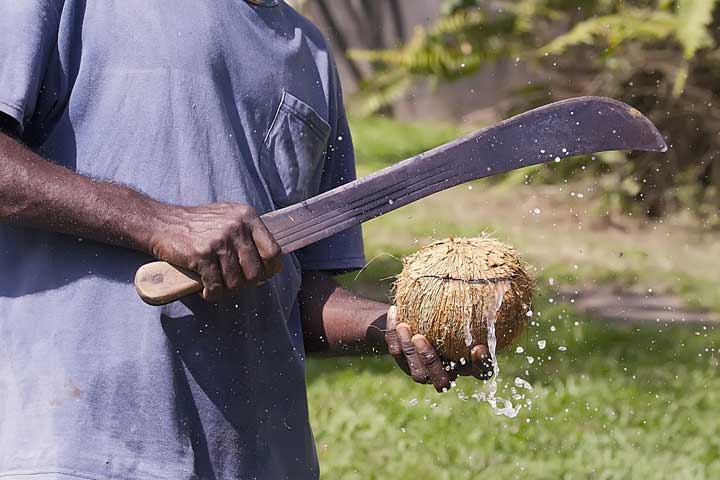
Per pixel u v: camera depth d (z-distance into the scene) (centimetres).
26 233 382
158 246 365
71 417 367
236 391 394
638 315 1355
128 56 382
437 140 2748
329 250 452
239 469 395
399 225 1892
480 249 414
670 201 1917
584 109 381
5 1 374
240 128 397
